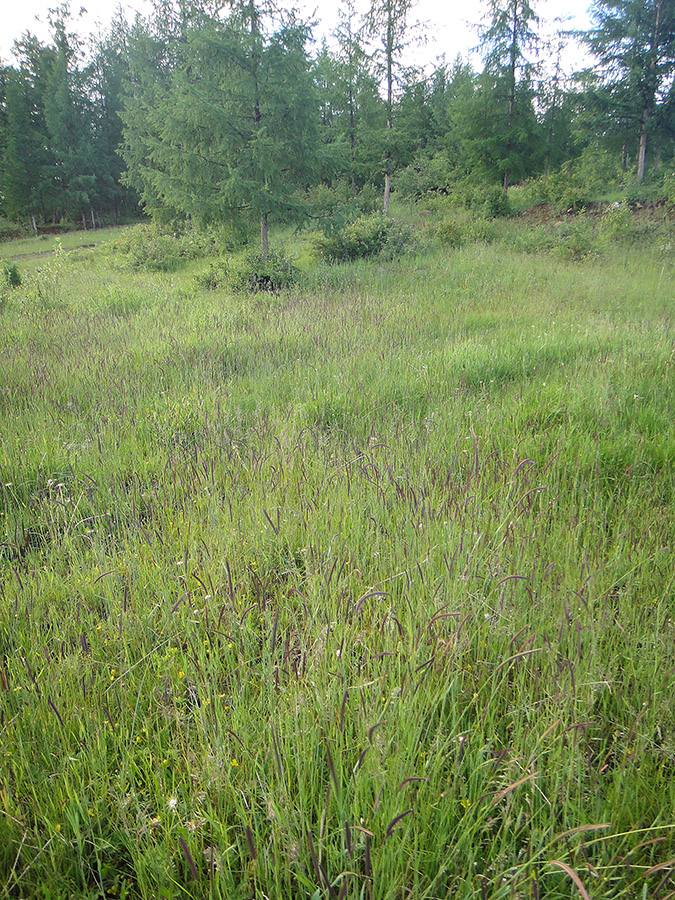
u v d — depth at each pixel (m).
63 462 4.54
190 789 2.01
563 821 1.90
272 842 1.79
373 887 1.60
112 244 24.58
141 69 26.95
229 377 6.71
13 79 41.91
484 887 1.52
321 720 2.15
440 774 1.95
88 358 7.05
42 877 1.81
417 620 2.60
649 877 1.76
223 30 13.28
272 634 2.56
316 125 14.33
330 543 3.11
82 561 3.24
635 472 4.18
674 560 3.10
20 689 2.34
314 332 8.19
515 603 2.76
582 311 9.61
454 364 6.49
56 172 40.75
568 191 22.28
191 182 13.86
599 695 2.35
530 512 3.43
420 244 17.17
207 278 13.12
